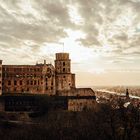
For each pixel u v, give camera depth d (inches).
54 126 3462.1
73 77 5305.1
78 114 3976.4
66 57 4936.0
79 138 3090.6
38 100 4394.7
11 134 3267.7
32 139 3203.7
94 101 4434.1
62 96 4532.5
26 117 4013.3
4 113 4050.2
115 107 2541.8
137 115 2217.0
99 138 2655.0
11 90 4724.4
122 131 2251.5
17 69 4785.9
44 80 4808.1
